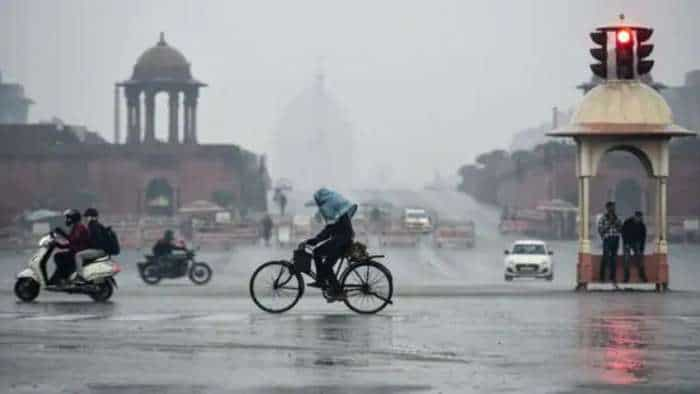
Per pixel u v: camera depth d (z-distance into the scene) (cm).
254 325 3766
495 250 14012
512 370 2834
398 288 5956
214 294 5409
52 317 4050
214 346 3244
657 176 5697
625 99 5638
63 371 2798
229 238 15362
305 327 3712
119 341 3334
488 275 9900
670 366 2895
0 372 2783
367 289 4225
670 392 2553
